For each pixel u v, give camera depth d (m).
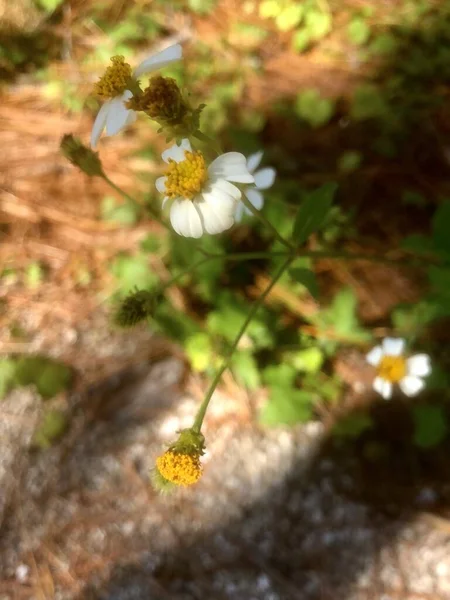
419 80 0.31
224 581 0.22
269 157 0.30
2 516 0.24
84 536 0.23
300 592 0.22
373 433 0.24
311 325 0.25
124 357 0.26
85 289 0.28
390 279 0.26
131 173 0.30
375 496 0.23
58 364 0.26
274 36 0.34
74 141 0.18
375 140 0.30
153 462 0.24
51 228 0.29
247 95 0.32
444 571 0.21
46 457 0.25
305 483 0.23
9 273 0.29
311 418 0.24
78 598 0.22
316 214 0.17
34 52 0.34
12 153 0.31
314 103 0.31
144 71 0.16
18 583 0.23
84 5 0.36
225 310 0.25
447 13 0.33
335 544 0.22
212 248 0.26
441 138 0.29
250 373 0.24
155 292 0.17
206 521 0.23
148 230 0.28
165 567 0.22
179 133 0.15
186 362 0.26
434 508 0.22
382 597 0.21
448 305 0.20
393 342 0.22
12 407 0.26
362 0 0.34
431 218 0.27
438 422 0.22
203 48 0.34
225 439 0.24
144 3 0.35
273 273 0.26
